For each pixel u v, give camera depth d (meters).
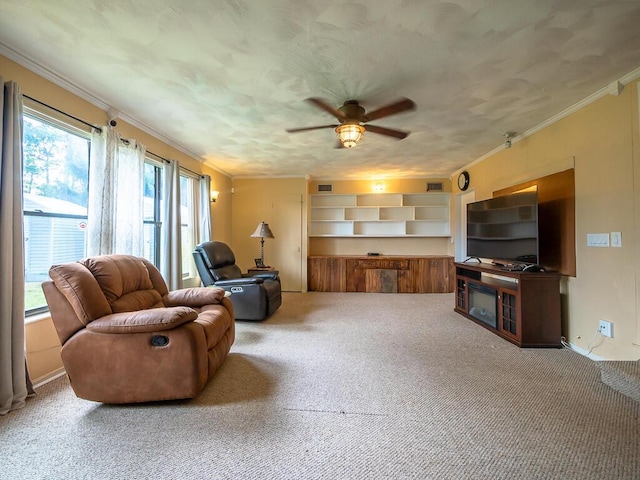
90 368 1.94
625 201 2.50
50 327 2.45
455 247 6.20
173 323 1.92
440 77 2.46
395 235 6.73
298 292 6.36
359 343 3.21
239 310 3.99
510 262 3.62
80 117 2.75
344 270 6.41
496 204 3.90
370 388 2.24
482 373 2.50
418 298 5.70
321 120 3.41
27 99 2.27
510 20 1.80
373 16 1.78
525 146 3.81
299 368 2.58
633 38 1.97
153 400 1.97
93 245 2.83
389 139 4.05
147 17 1.81
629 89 2.46
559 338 3.09
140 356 1.95
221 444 1.62
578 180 2.96
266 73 2.42
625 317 2.51
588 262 2.86
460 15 1.76
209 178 5.21
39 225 2.50
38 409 1.96
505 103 2.94
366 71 2.38
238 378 2.39
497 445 1.62
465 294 4.30
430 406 2.00
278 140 4.14
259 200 6.55
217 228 5.86
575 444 1.62
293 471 1.43
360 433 1.71
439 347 3.10
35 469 1.44
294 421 1.83
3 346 1.92
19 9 1.75
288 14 1.77
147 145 3.73
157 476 1.40
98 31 1.95
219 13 1.77
